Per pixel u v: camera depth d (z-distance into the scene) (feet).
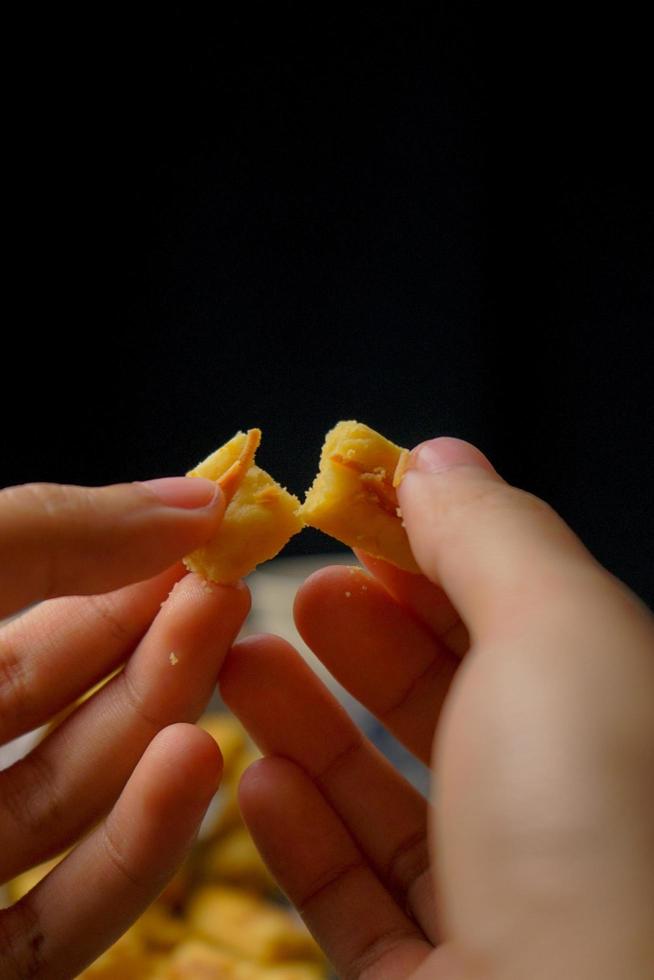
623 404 1.84
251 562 0.75
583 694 0.59
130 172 1.76
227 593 0.76
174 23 1.72
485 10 1.76
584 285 1.84
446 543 0.66
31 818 0.78
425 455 0.72
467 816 0.58
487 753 0.59
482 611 0.64
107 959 0.98
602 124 1.78
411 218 1.84
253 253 1.83
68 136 1.73
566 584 0.62
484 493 0.67
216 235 1.82
